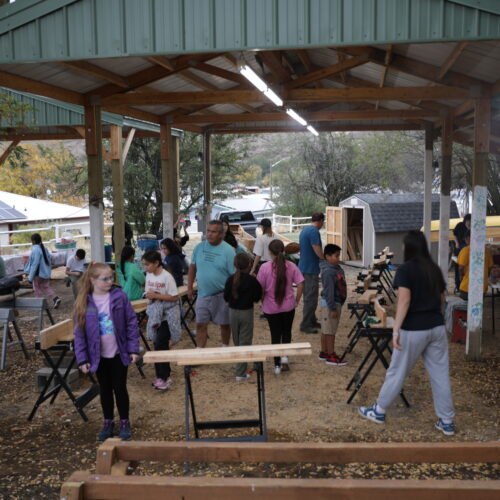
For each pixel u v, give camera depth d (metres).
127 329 4.73
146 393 6.03
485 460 2.88
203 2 5.28
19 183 35.81
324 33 5.14
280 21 5.20
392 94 7.58
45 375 6.04
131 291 7.08
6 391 6.20
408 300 4.62
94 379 6.28
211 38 5.29
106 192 20.97
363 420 5.16
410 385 6.11
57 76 7.23
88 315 4.56
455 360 7.03
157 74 8.02
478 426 4.98
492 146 11.26
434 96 7.33
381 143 23.12
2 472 4.25
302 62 10.52
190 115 11.94
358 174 27.94
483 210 6.87
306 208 32.12
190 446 2.93
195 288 8.83
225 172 23.72
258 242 9.23
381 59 7.54
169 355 4.21
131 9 5.37
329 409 5.45
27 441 4.85
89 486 2.56
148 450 2.93
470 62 6.55
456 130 11.05
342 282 6.88
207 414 5.39
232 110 12.42
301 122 10.98
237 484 2.50
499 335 8.34
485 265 7.93
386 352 7.46
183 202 23.38
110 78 7.47
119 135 12.16
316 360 7.07
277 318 6.46
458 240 12.38
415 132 22.47
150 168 21.48
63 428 5.14
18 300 8.16
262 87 6.97
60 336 5.53
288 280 6.44
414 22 5.01
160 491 2.53
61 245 16.06
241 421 4.60
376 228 15.51
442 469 4.13
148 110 11.27
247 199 34.09
